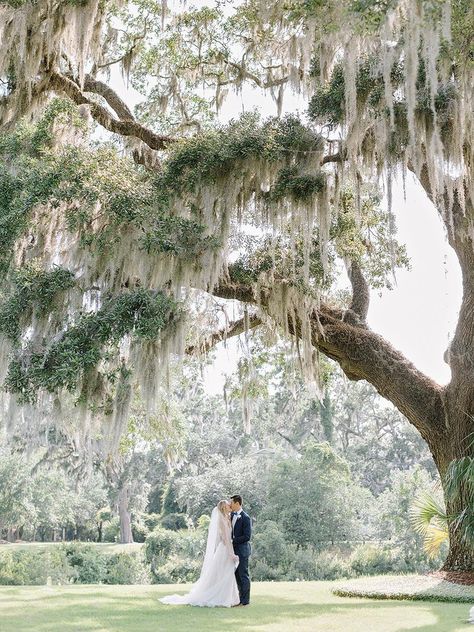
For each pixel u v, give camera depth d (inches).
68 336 408.5
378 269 606.5
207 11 533.6
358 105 397.7
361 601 390.3
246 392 560.1
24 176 425.4
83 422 418.3
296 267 490.6
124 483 1626.5
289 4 401.1
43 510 1598.2
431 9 280.8
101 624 282.2
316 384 545.3
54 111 447.2
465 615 322.0
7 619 296.4
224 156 423.2
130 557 1245.7
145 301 412.8
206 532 1214.3
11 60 472.4
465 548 461.1
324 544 1143.6
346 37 342.0
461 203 388.2
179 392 873.5
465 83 332.8
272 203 433.4
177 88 584.4
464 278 491.2
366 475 1790.1
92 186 412.5
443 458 486.6
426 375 504.4
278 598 405.1
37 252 456.4
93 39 478.6
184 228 419.5
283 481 1167.0
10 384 403.2
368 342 510.3
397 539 1106.1
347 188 528.7
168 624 284.4
